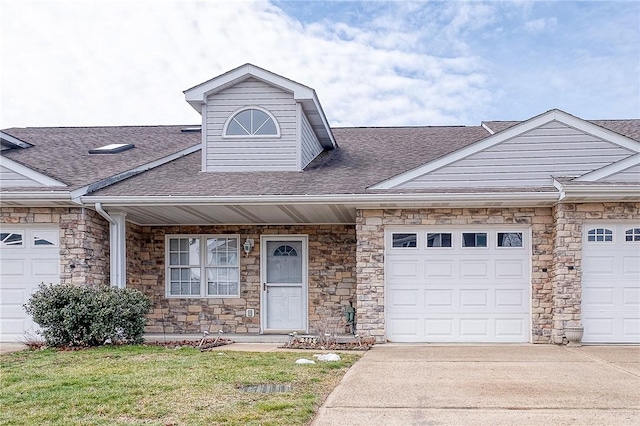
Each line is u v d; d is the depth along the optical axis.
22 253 11.17
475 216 11.07
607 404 6.00
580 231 10.62
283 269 13.43
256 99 12.66
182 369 7.61
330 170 12.52
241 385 6.75
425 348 10.30
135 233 13.25
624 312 10.63
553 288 10.80
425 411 5.77
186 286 13.46
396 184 10.96
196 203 10.73
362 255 11.08
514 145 11.09
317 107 12.73
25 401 5.96
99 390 6.41
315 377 7.26
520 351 9.80
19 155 13.12
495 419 5.48
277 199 10.60
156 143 15.14
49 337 9.85
